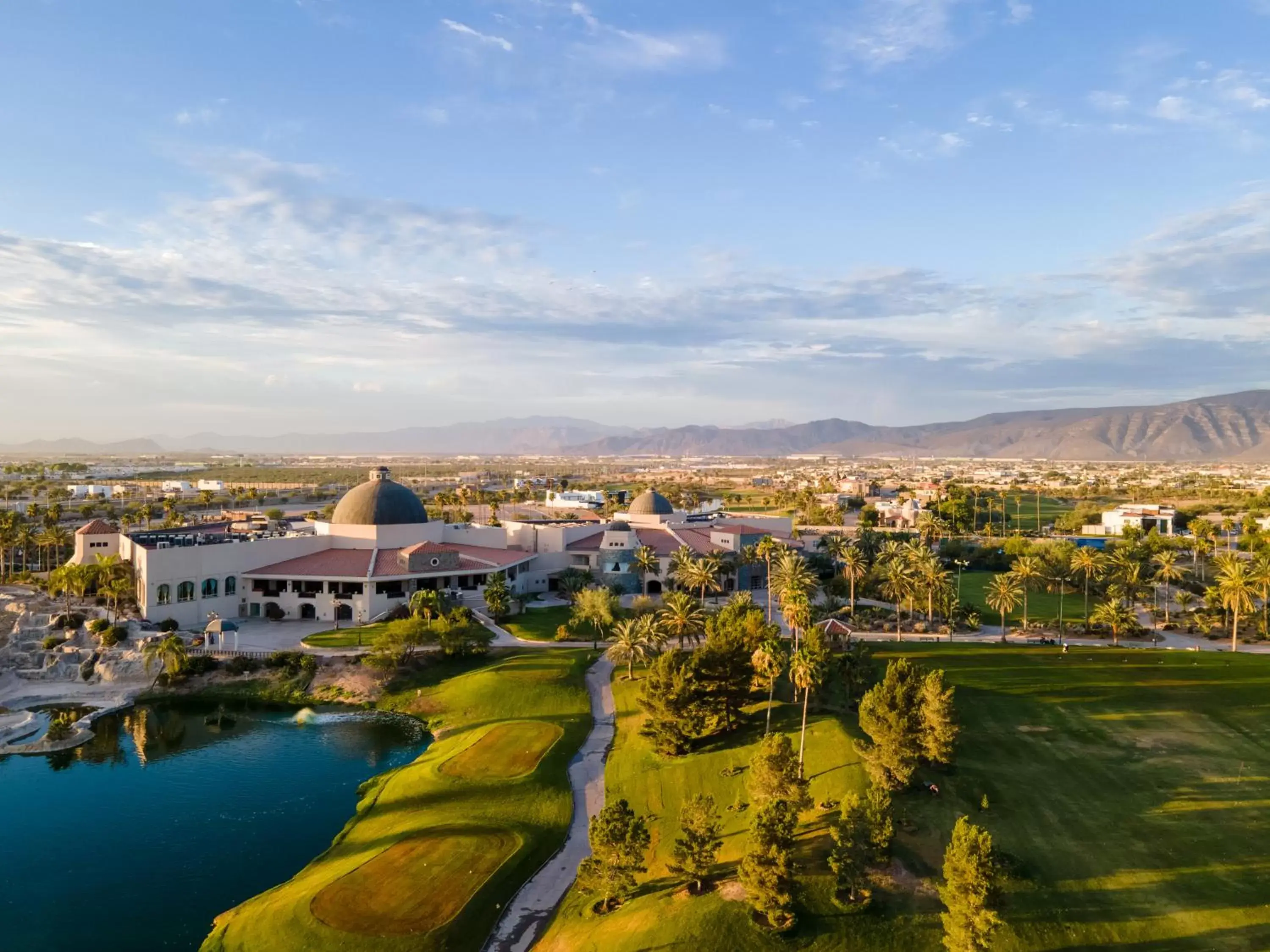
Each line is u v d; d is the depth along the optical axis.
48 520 189.88
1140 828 63.84
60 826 73.38
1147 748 79.62
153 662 112.88
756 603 151.62
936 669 103.44
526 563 160.62
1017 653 114.31
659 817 71.00
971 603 156.88
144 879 64.88
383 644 111.19
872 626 136.25
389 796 77.56
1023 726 84.69
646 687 82.12
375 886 61.09
